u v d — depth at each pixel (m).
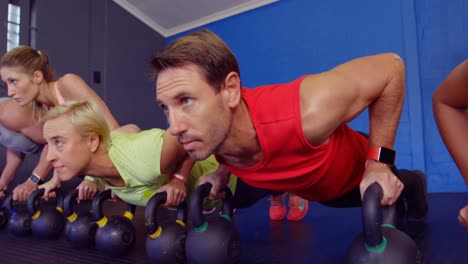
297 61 3.17
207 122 0.72
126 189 1.23
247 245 1.21
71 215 1.29
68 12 3.43
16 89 1.55
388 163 0.87
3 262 1.10
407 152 2.70
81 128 1.13
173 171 1.16
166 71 0.71
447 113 0.93
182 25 3.99
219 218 0.94
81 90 1.52
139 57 3.94
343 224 1.49
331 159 0.94
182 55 0.70
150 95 4.03
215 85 0.72
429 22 2.66
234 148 0.84
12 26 3.07
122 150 1.16
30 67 1.56
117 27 3.78
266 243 1.23
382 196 0.74
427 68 2.66
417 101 2.66
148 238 0.99
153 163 1.10
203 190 0.92
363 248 0.72
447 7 2.61
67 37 3.42
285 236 1.32
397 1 2.73
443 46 2.61
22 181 2.96
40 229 1.38
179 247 0.97
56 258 1.12
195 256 0.88
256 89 0.87
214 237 0.88
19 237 1.46
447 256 0.97
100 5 3.66
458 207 1.78
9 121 1.84
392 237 0.72
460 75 0.84
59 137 1.12
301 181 0.97
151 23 4.04
